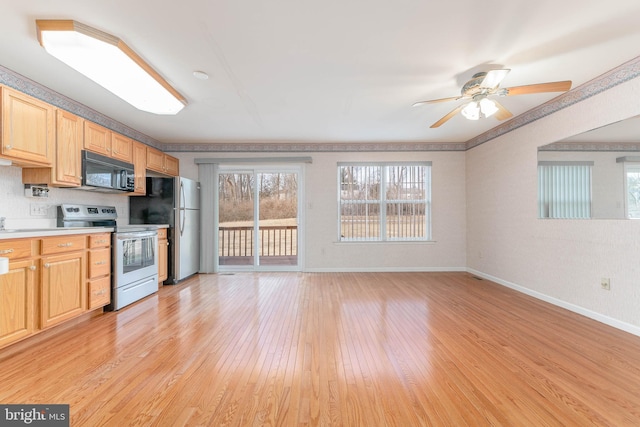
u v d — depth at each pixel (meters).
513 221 4.10
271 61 2.49
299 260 5.47
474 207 5.11
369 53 2.38
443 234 5.41
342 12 1.90
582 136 2.98
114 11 1.86
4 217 2.76
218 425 1.49
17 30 2.04
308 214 5.40
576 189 3.07
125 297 3.40
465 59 2.47
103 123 3.80
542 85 2.40
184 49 2.30
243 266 5.48
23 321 2.30
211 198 5.32
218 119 3.99
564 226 3.26
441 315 3.08
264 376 1.94
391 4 1.83
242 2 1.79
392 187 5.46
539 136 3.59
